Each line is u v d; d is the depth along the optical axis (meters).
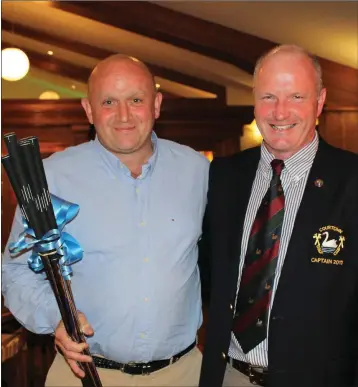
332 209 1.87
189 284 2.10
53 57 10.71
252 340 1.90
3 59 7.15
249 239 1.96
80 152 2.12
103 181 2.06
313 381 1.83
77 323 1.78
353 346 1.87
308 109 1.91
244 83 8.38
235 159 2.16
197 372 2.17
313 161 1.96
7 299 2.05
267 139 1.96
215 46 5.99
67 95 13.07
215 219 2.08
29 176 1.66
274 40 5.87
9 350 3.03
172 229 2.06
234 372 1.99
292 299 1.85
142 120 2.02
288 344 1.85
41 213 1.67
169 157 2.17
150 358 2.05
